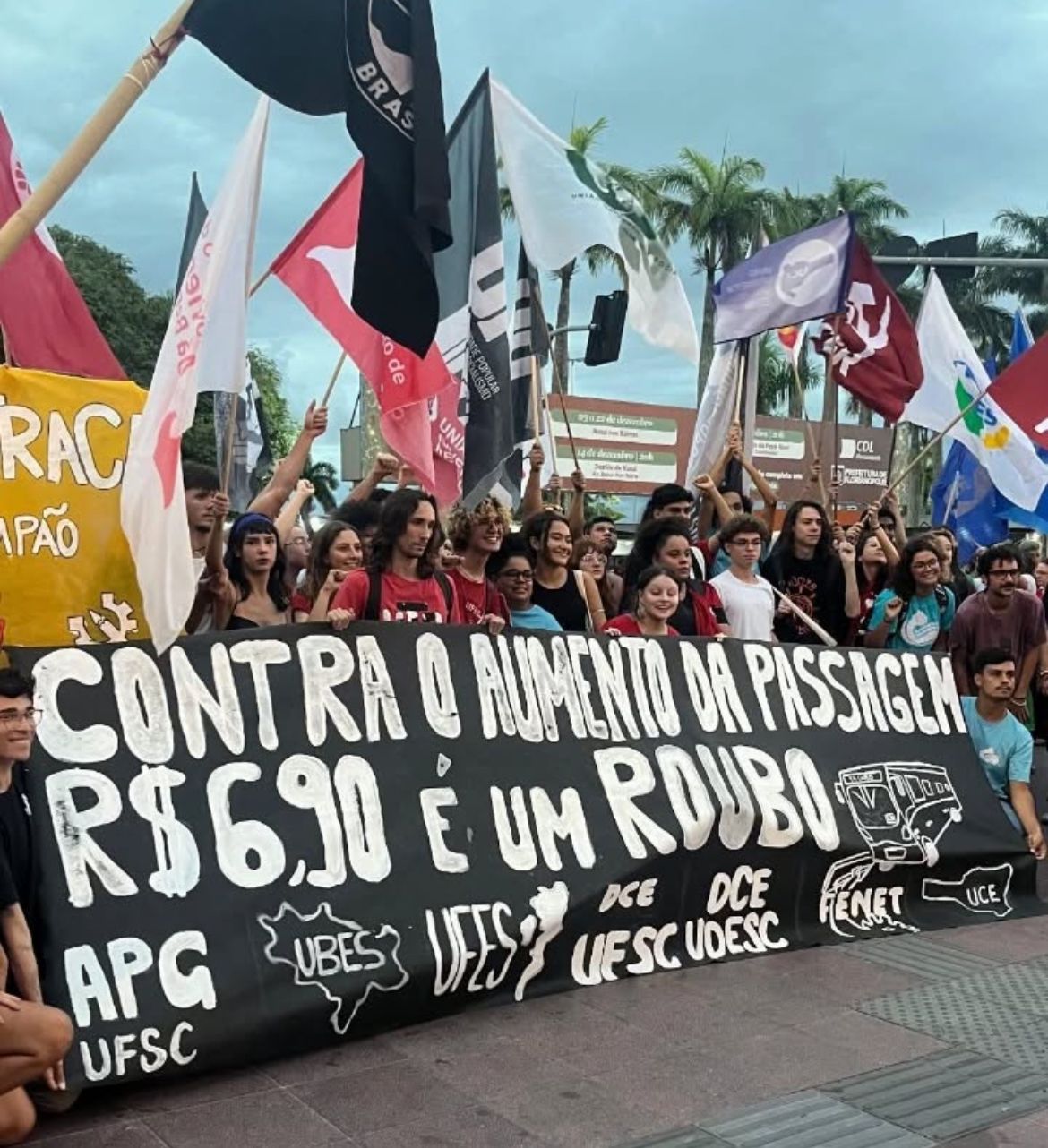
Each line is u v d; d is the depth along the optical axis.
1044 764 9.40
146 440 3.82
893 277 12.21
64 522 4.38
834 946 5.18
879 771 5.68
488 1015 4.25
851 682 5.84
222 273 4.23
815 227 7.84
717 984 4.65
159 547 3.78
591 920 4.60
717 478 8.26
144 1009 3.54
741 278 8.22
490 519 5.40
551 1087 3.69
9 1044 3.01
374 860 4.17
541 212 6.04
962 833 5.75
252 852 3.94
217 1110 3.47
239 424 9.24
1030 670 7.08
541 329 6.98
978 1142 3.43
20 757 3.34
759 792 5.23
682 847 4.89
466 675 4.69
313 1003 3.82
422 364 5.45
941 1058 3.99
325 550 5.47
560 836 4.63
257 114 4.33
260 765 4.09
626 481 37.34
